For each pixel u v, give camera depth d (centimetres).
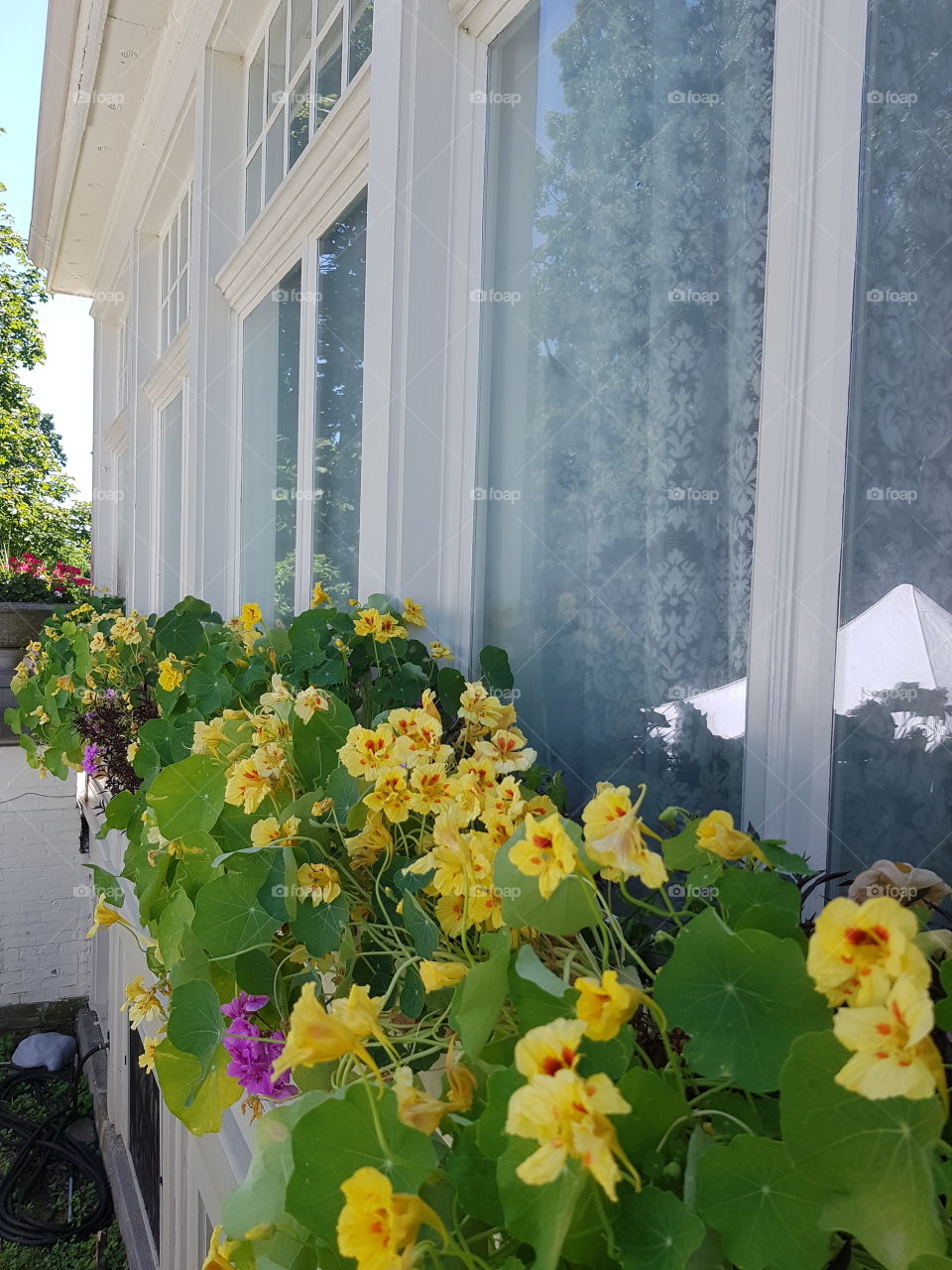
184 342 452
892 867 80
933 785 101
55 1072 667
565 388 163
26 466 1902
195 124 377
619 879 73
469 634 188
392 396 185
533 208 172
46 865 762
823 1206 55
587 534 157
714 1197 57
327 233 269
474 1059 71
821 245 111
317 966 119
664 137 140
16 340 1867
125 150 538
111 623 386
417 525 188
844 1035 50
